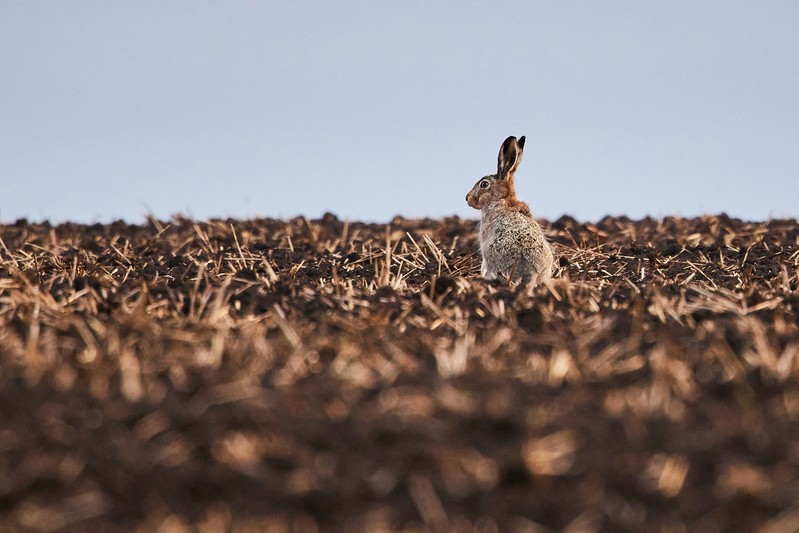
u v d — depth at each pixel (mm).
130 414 18000
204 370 20078
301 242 39906
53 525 15266
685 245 38656
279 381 19531
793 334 22438
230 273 32719
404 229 44156
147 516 15375
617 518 15242
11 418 17922
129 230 44281
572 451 16781
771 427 17469
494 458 16594
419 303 26484
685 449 16781
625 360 20703
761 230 41688
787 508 15344
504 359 20922
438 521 15188
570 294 27000
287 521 15219
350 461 16562
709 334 22266
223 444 16984
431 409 18125
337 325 23875
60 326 23531
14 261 34750
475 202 33406
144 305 25766
